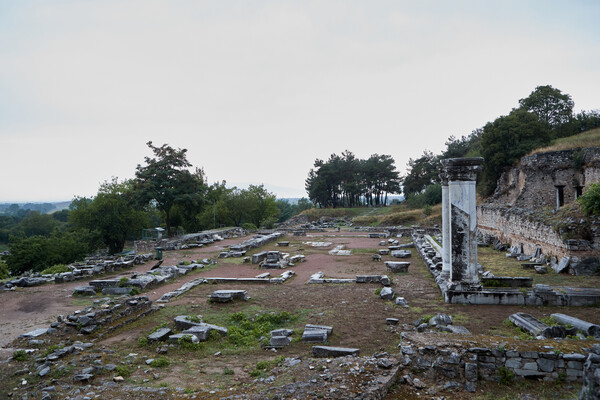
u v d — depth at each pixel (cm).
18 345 1090
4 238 9425
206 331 1157
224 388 820
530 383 759
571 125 4719
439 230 4206
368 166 8981
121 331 1246
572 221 1967
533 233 2373
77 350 1040
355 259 2655
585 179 3016
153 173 4309
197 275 2231
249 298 1648
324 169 8862
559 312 1286
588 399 541
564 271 1898
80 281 2114
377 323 1238
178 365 973
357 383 742
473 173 1451
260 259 2614
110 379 880
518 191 3806
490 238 3181
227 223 5788
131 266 2520
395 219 5706
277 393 731
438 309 1370
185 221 5550
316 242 3719
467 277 1452
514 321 1152
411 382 776
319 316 1343
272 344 1082
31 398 778
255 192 6419
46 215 10162
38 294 1802
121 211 5206
